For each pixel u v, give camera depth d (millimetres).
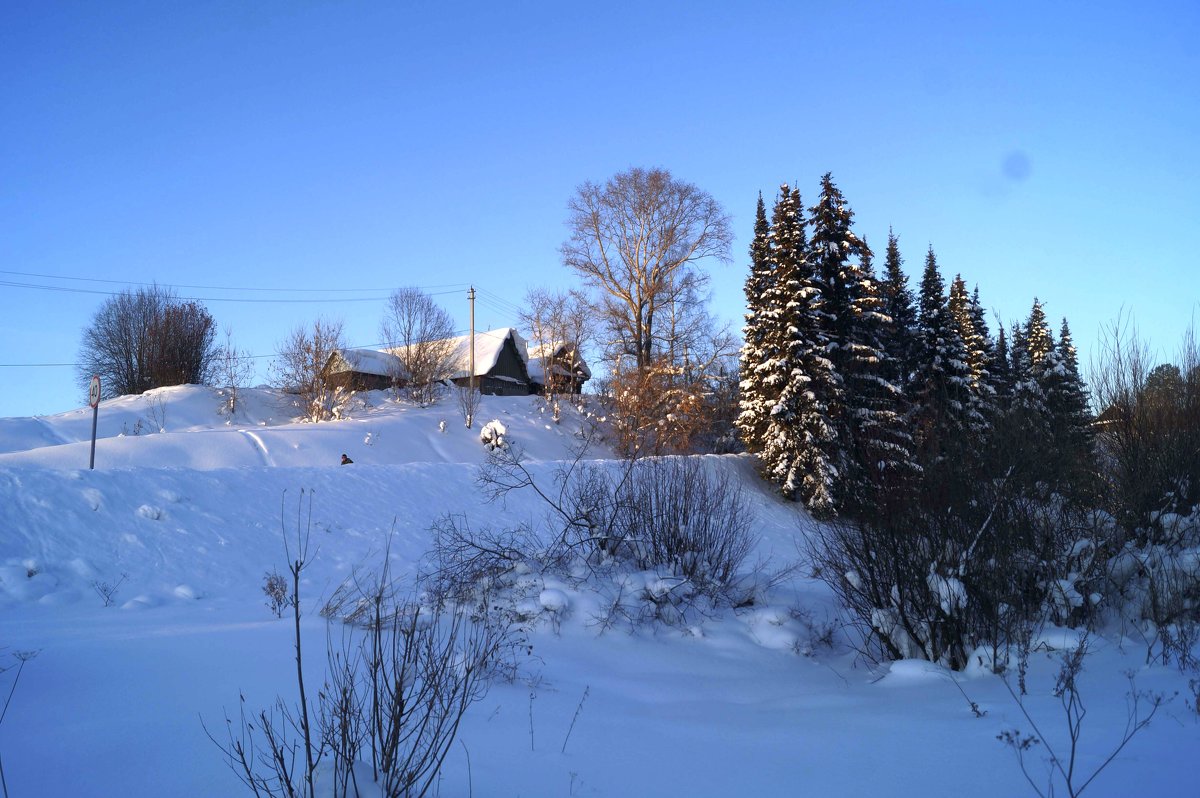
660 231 50219
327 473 18562
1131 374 11938
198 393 45688
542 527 17734
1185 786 4359
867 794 4547
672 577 10445
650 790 4605
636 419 38188
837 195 33656
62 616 10078
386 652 6984
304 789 3828
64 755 4539
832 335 32219
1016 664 7680
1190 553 8875
